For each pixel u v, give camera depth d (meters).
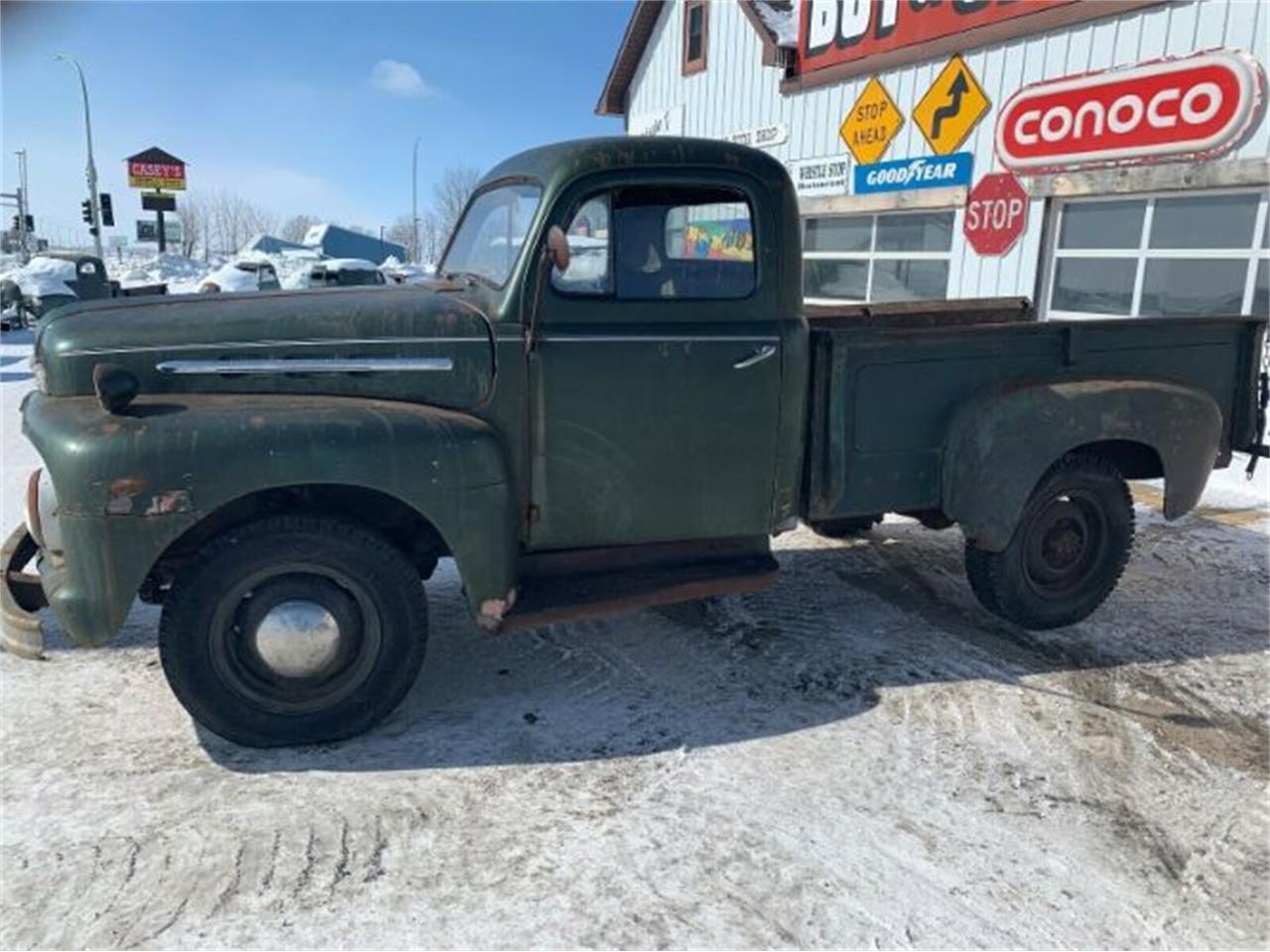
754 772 3.21
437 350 3.37
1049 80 9.72
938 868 2.73
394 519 3.49
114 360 3.24
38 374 3.42
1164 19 8.64
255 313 3.37
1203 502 6.82
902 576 5.24
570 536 3.61
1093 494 4.39
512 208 3.70
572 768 3.22
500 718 3.56
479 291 3.65
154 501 2.93
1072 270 9.88
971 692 3.84
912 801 3.06
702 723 3.54
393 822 2.89
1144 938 2.47
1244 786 3.19
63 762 3.19
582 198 3.42
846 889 2.63
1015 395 4.05
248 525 3.12
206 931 2.41
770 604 4.78
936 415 4.06
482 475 3.26
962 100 10.77
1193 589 5.09
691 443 3.65
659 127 17.20
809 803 3.03
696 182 3.55
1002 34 10.13
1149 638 4.44
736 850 2.78
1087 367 4.26
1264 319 4.61
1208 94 8.24
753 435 3.73
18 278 19.97
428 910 2.50
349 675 3.30
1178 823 2.98
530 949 2.37
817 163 13.28
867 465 3.97
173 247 60.53
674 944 2.40
